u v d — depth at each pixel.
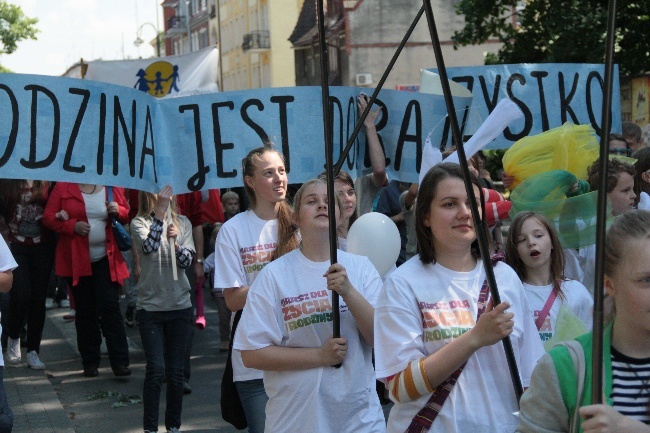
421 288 3.36
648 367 2.49
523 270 4.84
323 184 4.25
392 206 8.38
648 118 15.42
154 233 6.57
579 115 7.51
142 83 16.94
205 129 6.79
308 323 4.13
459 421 3.22
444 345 3.30
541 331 4.74
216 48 17.09
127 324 11.75
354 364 4.09
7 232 8.80
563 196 5.56
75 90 6.32
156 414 6.56
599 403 2.32
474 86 7.41
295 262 4.23
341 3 39.50
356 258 4.31
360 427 4.11
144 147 6.61
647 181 6.03
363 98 7.06
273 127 6.82
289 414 4.11
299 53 52.91
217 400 7.90
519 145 6.07
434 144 7.23
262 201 5.26
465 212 3.32
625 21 19.23
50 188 8.82
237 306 5.20
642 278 2.45
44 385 8.31
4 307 9.26
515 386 3.15
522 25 20.61
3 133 6.20
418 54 39.09
